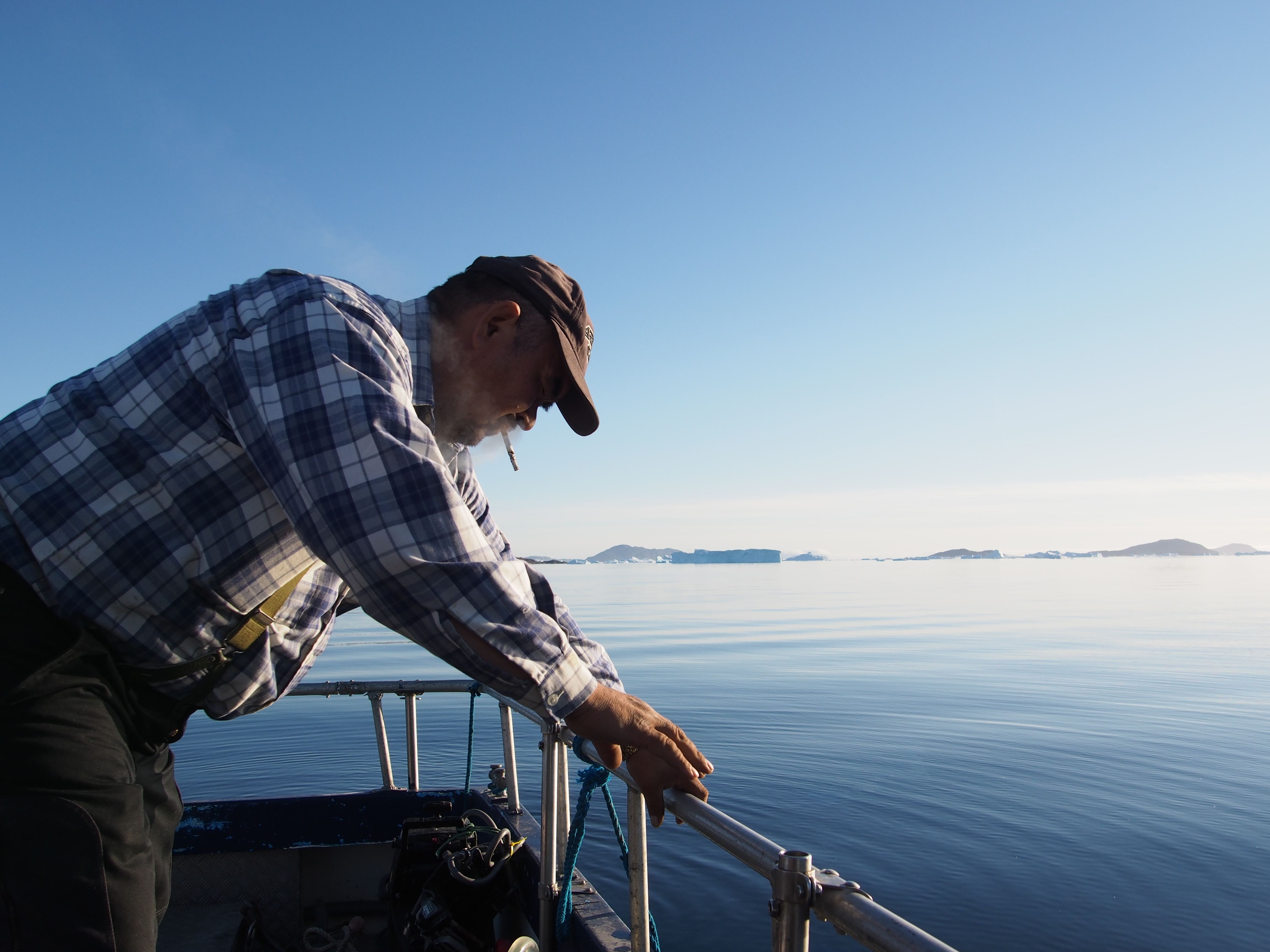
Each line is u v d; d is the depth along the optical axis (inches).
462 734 620.1
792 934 39.0
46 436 41.1
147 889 41.4
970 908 285.1
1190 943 260.1
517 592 36.6
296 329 38.0
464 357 46.4
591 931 70.1
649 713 44.1
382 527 34.3
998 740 572.4
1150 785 452.4
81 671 39.6
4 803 37.0
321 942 100.0
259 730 663.8
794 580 6776.6
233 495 41.7
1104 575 7372.1
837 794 426.6
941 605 2933.1
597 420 50.2
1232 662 1158.3
